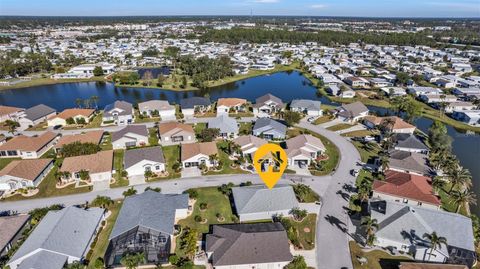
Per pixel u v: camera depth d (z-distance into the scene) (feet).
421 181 227.81
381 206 199.31
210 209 208.85
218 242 170.09
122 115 369.71
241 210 197.57
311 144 279.49
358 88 540.11
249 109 423.64
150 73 606.55
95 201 209.56
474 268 165.17
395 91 497.05
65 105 466.70
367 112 387.96
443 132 314.55
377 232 178.29
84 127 355.77
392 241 174.19
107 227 191.62
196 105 406.21
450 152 289.12
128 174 249.96
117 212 205.67
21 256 157.38
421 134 344.49
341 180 246.27
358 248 176.65
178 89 549.54
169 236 175.01
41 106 389.60
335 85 540.93
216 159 263.08
